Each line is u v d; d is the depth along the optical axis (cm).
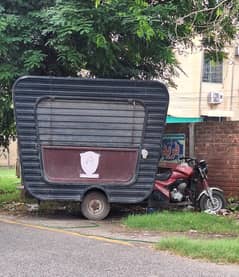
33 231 964
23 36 1217
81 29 1138
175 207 1195
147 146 1122
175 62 1386
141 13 1154
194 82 2898
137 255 760
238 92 2998
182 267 690
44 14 1203
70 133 1117
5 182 2033
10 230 973
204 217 1052
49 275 645
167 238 856
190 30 1268
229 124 1315
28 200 1419
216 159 1336
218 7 1031
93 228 1011
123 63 1348
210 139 1348
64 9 1161
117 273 656
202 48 1455
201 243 793
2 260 721
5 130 1524
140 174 1123
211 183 1345
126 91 1116
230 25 1285
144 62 1379
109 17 1170
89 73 1339
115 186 1120
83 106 1118
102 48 1217
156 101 1119
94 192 1128
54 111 1114
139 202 1127
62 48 1181
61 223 1072
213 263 716
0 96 1295
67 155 1118
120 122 1120
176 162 1288
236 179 1299
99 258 738
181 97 2880
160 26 1213
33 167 1114
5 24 1170
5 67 1223
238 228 982
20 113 1108
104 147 1120
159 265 699
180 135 1392
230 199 1284
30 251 781
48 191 1116
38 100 1109
